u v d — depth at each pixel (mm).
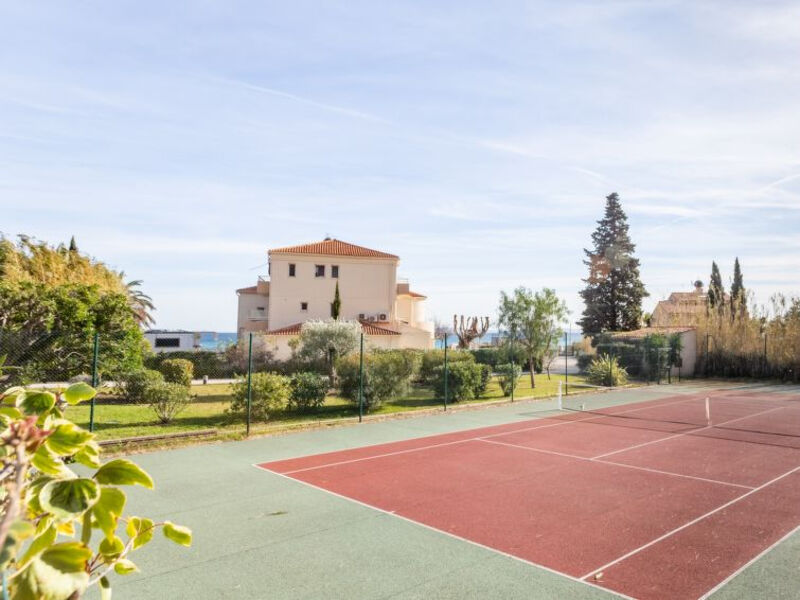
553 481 10125
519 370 25109
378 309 47469
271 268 46062
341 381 19469
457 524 7734
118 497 1882
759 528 7676
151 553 6594
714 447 13492
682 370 35688
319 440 13984
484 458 12031
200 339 42500
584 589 5734
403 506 8555
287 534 7297
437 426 16328
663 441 14219
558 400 22109
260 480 10055
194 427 15094
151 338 41031
